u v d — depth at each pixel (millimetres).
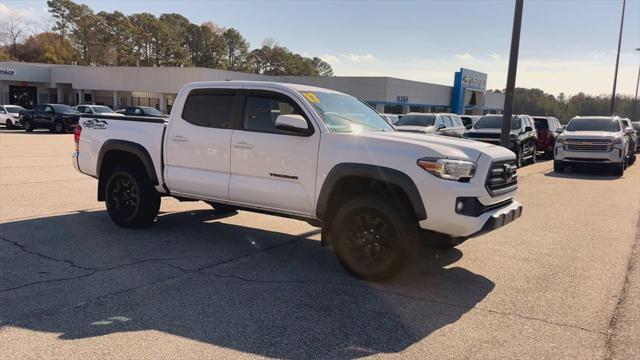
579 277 5680
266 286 5113
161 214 8383
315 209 5508
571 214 9453
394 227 5074
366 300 4812
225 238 7008
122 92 57469
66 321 4145
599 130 17344
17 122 35656
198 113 6426
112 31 106688
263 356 3656
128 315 4293
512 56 12461
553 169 18078
